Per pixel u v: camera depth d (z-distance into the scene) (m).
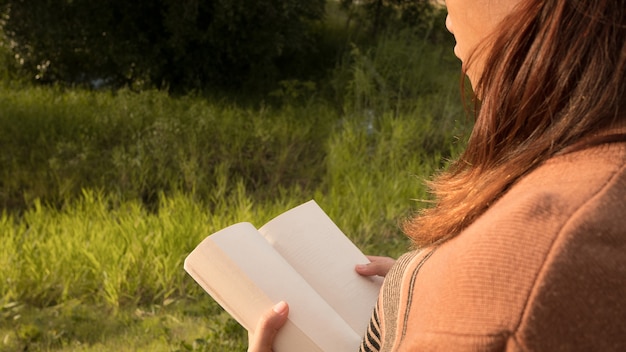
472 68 0.83
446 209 0.81
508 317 0.64
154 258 5.71
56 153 9.48
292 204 7.21
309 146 10.29
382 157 8.82
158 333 4.68
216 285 1.17
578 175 0.68
